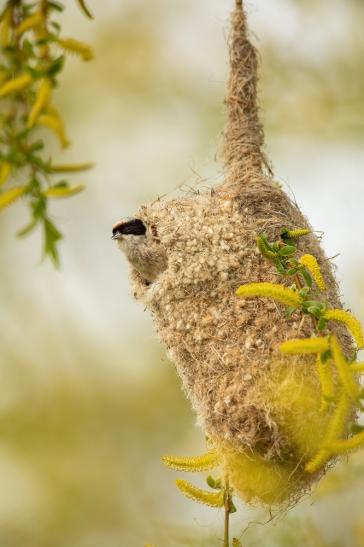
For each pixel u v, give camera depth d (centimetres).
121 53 1664
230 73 1075
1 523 1617
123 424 1678
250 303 933
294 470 883
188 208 1013
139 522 1598
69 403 1681
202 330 946
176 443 1673
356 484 1141
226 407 905
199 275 961
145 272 1036
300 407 870
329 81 1505
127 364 1716
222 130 1080
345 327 944
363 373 766
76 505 1630
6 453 1653
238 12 1077
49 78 760
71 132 1681
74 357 1706
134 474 1655
